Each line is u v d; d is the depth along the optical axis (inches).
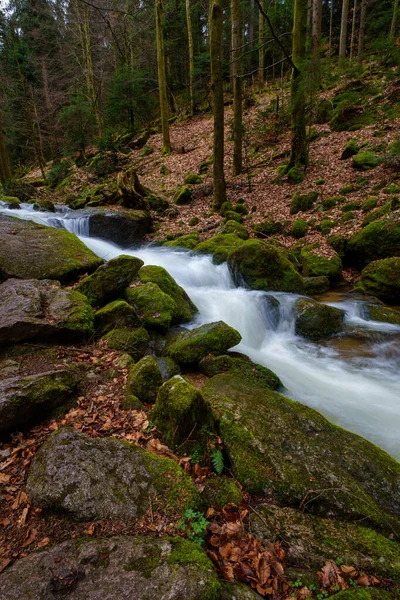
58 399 142.0
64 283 255.4
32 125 916.6
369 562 92.4
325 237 396.5
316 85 494.6
